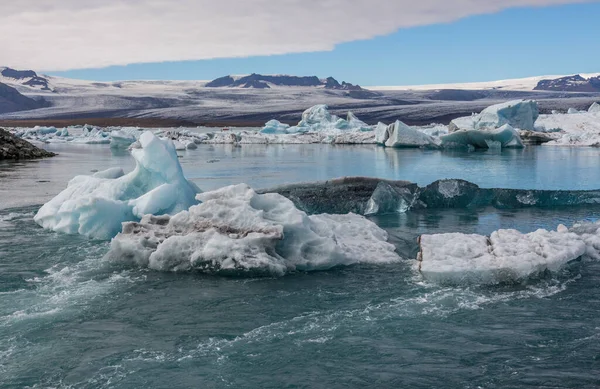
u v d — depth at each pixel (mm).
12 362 6168
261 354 6379
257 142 52969
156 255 9320
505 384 5691
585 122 49281
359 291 8352
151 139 12961
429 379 5820
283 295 8188
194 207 10000
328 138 51469
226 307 7738
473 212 14453
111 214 11539
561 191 15633
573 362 6121
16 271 9305
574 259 9477
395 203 14484
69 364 6129
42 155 35969
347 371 5996
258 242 9172
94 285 8609
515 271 8633
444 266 8766
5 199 16766
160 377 5871
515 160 29438
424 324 7160
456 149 40000
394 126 43375
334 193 14695
